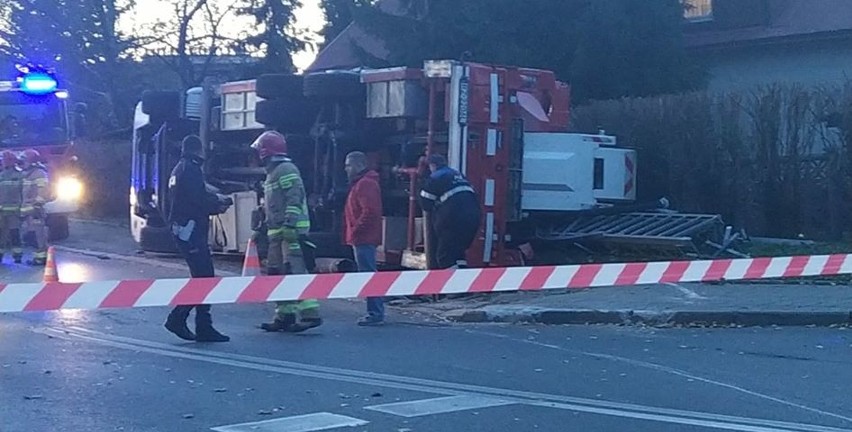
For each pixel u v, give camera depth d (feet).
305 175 62.69
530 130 61.87
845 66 96.27
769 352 39.42
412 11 94.89
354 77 59.62
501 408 29.63
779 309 46.47
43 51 137.08
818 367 36.40
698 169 69.21
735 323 46.09
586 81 87.51
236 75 138.82
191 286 33.53
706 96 69.46
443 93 57.31
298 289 35.60
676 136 69.82
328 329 45.62
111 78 135.74
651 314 46.83
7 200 70.33
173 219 41.34
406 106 57.31
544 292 55.16
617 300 50.83
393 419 28.27
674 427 27.61
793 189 67.26
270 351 39.24
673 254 61.98
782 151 67.46
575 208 62.80
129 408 29.53
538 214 63.77
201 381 33.35
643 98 73.26
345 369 35.65
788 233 67.92
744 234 65.46
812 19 97.71
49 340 41.06
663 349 40.22
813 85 67.51
